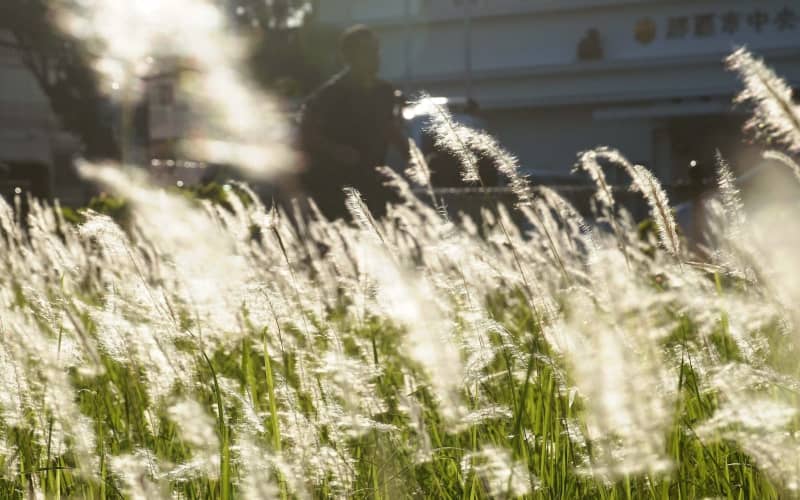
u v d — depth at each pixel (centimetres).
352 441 235
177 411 182
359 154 840
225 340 311
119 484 212
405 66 4931
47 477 222
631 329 213
